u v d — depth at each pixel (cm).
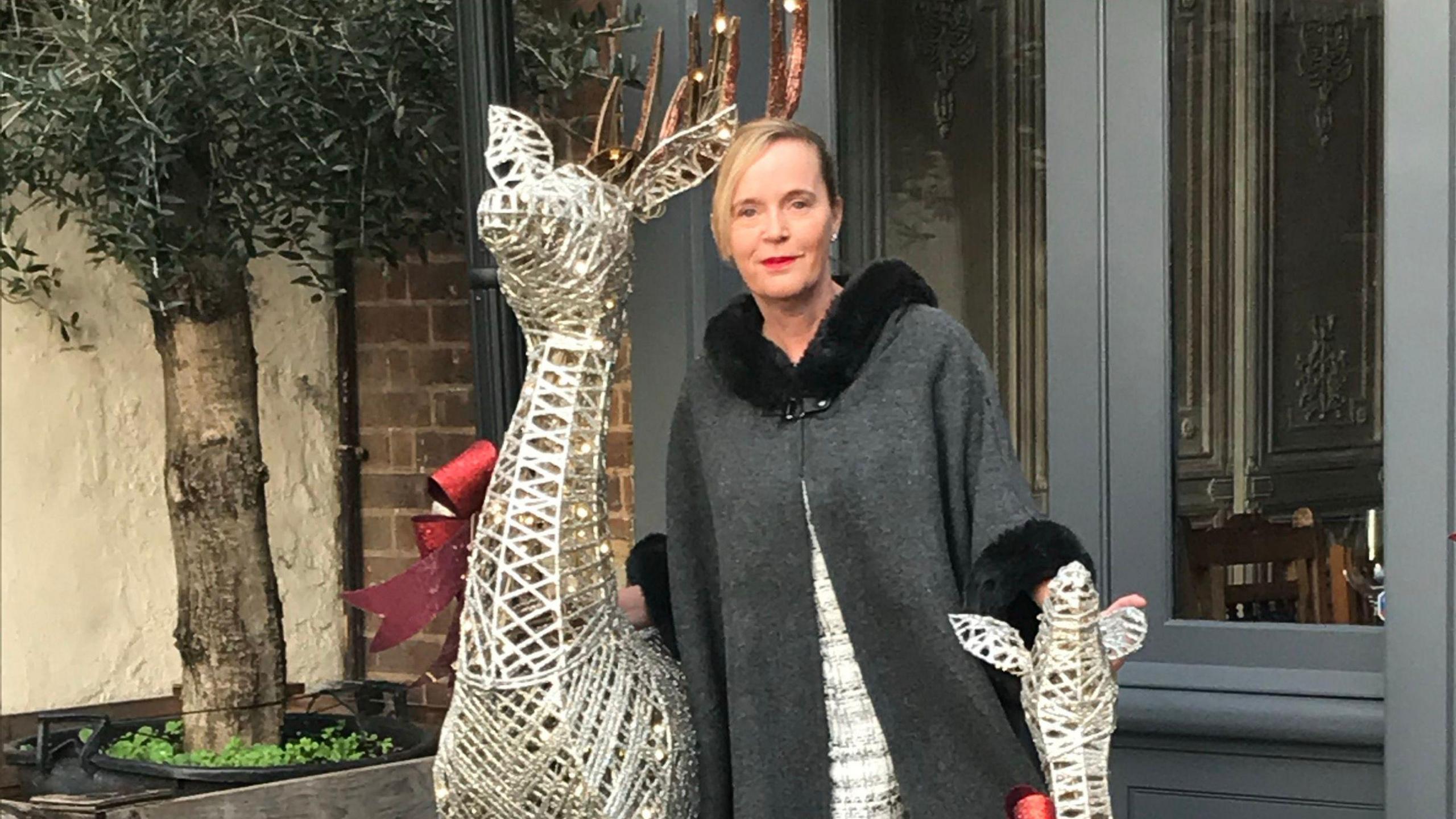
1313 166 338
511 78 295
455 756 219
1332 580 335
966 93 373
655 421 378
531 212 212
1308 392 338
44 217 448
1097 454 348
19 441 445
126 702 432
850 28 380
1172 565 344
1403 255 311
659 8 374
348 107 391
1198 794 339
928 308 233
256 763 372
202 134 385
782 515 232
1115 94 344
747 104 374
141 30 361
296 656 511
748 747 233
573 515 218
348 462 522
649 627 253
